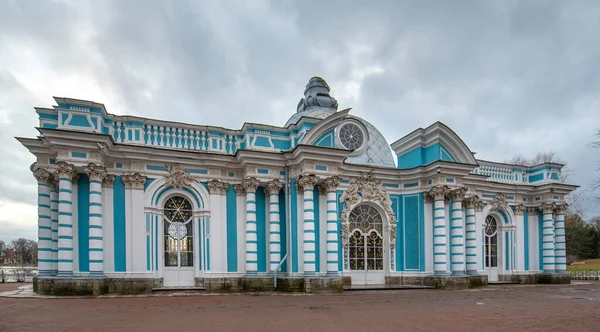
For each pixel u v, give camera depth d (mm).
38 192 16406
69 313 10742
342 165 20469
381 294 16859
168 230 18312
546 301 14312
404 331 8484
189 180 18312
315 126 18500
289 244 18438
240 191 19078
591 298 15469
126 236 17062
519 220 25188
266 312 11172
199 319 9844
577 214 46375
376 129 24141
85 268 16109
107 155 16891
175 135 18453
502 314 10992
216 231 18344
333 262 18266
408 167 22859
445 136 21297
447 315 10758
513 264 24688
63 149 15672
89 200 16172
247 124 19047
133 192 17328
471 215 22672
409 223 21562
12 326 8820
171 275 18078
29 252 99125
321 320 9812
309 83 26531
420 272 20828
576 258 52312
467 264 22422
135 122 17812
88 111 16344
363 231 21047
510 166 25656
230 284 18188
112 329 8484
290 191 18828
